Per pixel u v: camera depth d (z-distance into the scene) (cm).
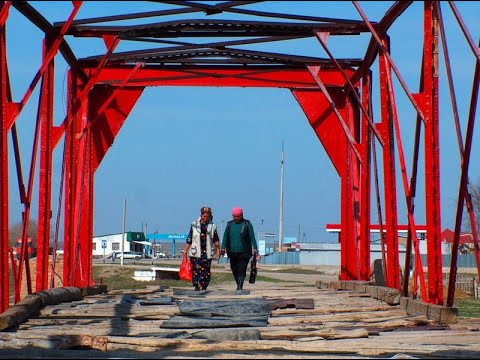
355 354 2034
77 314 2788
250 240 3819
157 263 14350
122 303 3089
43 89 3109
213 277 8450
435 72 2670
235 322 2511
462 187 2419
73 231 3822
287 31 3456
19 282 2800
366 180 3856
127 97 4134
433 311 2603
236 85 4109
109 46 3453
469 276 6669
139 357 1948
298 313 2850
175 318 2633
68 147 3675
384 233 3588
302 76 4122
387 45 3350
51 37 3278
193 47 3584
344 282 3975
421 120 2706
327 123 4166
